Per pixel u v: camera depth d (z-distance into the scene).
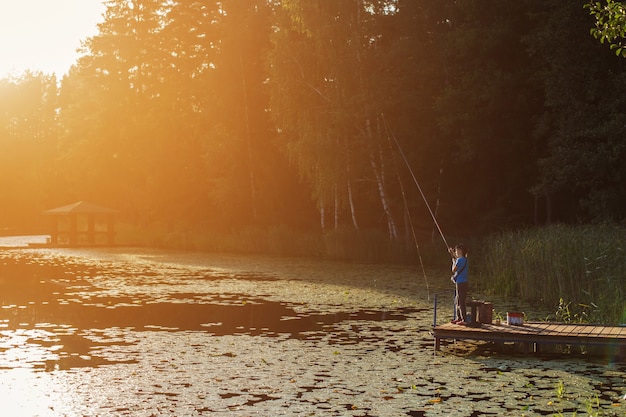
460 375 11.13
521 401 9.56
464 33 35.19
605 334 12.70
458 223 42.28
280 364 11.88
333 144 39.56
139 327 15.80
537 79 32.75
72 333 14.93
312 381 10.68
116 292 22.83
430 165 40.12
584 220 34.31
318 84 41.00
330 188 40.28
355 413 8.98
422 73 37.81
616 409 9.14
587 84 28.81
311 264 35.03
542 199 38.28
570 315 17.31
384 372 11.30
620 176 28.47
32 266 33.66
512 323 13.85
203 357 12.43
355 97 38.41
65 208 52.12
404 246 36.66
